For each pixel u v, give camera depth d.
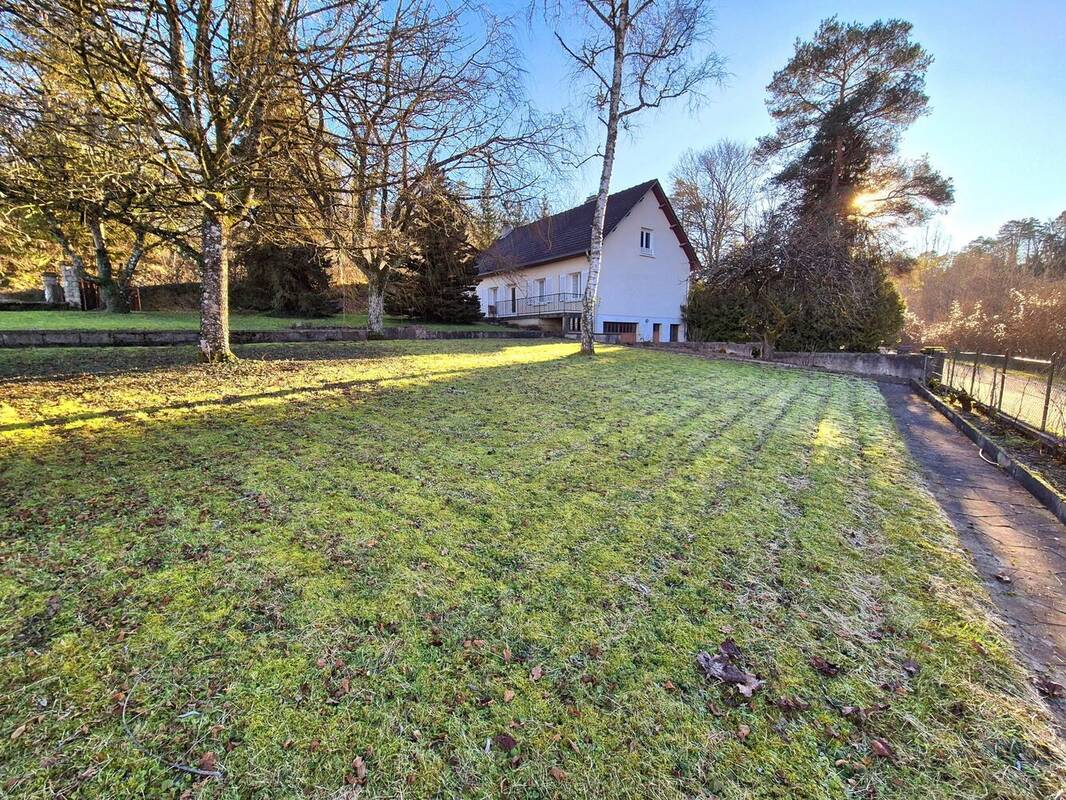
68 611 2.00
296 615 2.05
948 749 1.54
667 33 10.91
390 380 7.02
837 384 9.80
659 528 2.92
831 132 19.19
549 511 3.08
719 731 1.60
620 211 20.64
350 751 1.49
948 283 32.41
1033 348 13.73
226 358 7.66
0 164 4.75
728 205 29.98
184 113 6.00
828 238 12.92
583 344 11.39
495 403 5.84
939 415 7.31
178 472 3.43
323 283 18.19
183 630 1.93
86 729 1.50
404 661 1.84
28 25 4.74
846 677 1.83
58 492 3.03
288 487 3.28
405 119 7.40
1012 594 2.43
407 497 3.21
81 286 14.78
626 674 1.82
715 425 5.33
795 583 2.42
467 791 1.39
